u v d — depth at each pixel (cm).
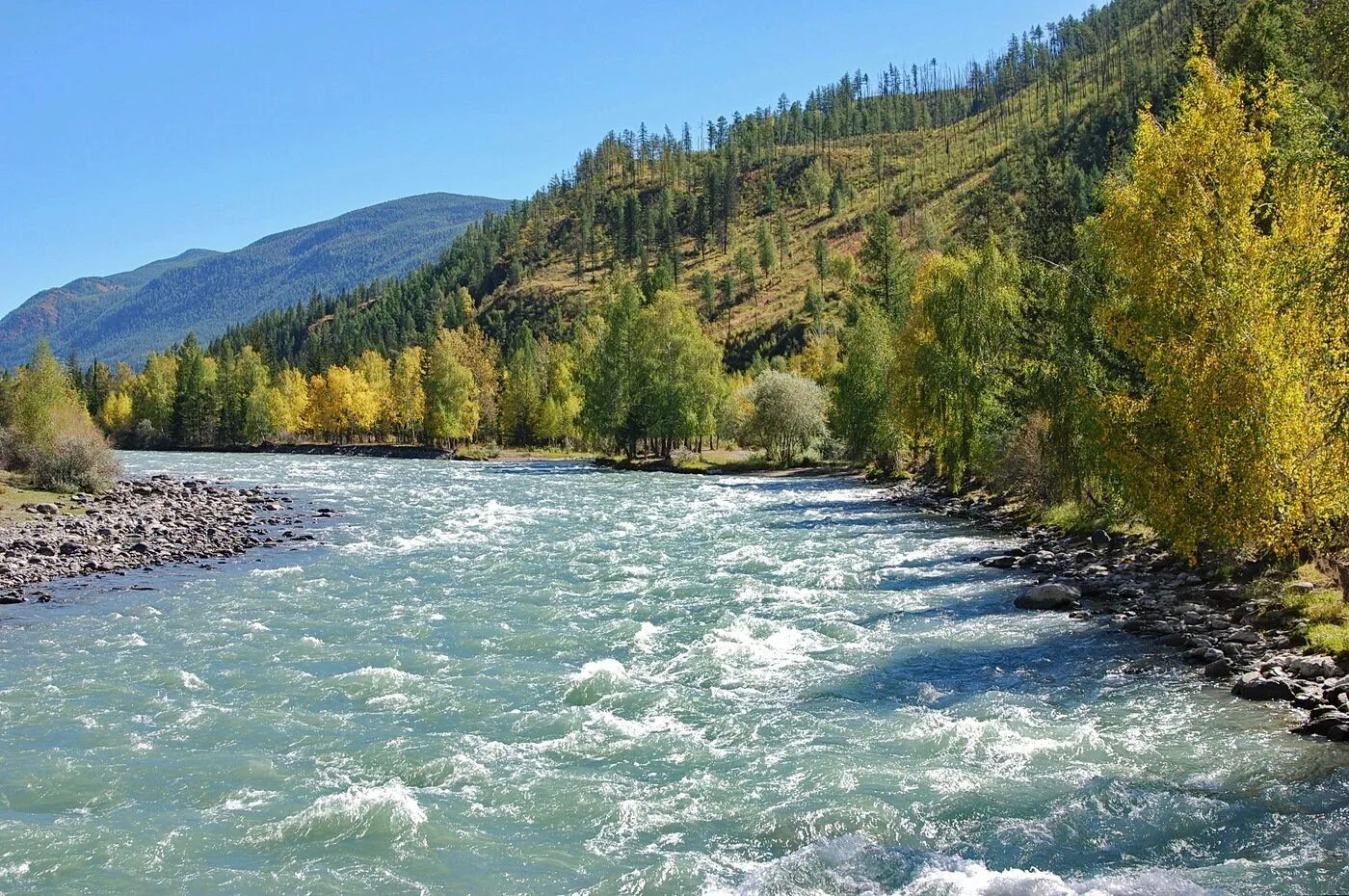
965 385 4644
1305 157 2305
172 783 1436
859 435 6962
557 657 2142
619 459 9838
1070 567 2986
